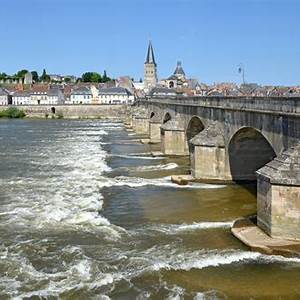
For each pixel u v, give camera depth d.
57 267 22.84
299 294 19.67
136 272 22.05
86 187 42.09
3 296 19.70
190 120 59.44
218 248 25.22
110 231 28.66
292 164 25.81
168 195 38.94
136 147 79.12
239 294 19.69
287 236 25.69
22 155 67.06
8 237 27.53
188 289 20.22
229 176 43.53
